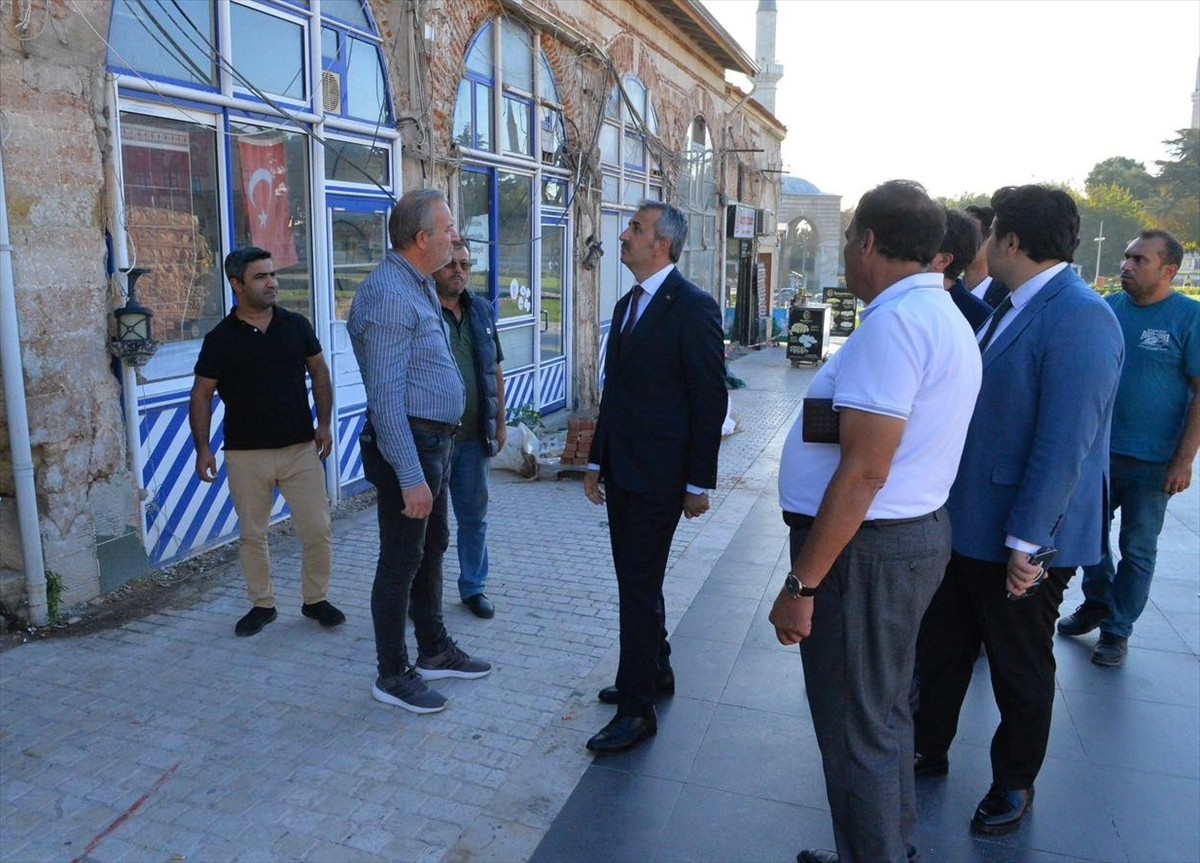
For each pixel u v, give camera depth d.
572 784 3.36
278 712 3.83
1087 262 75.69
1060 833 3.11
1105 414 3.02
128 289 4.93
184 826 3.06
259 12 5.99
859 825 2.49
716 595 5.33
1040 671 3.02
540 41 10.05
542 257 10.75
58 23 4.48
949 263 3.01
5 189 4.29
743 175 20.95
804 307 18.09
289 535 6.20
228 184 5.76
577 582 5.46
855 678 2.43
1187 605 5.18
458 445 4.74
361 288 3.53
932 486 2.39
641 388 3.47
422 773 3.40
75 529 4.77
